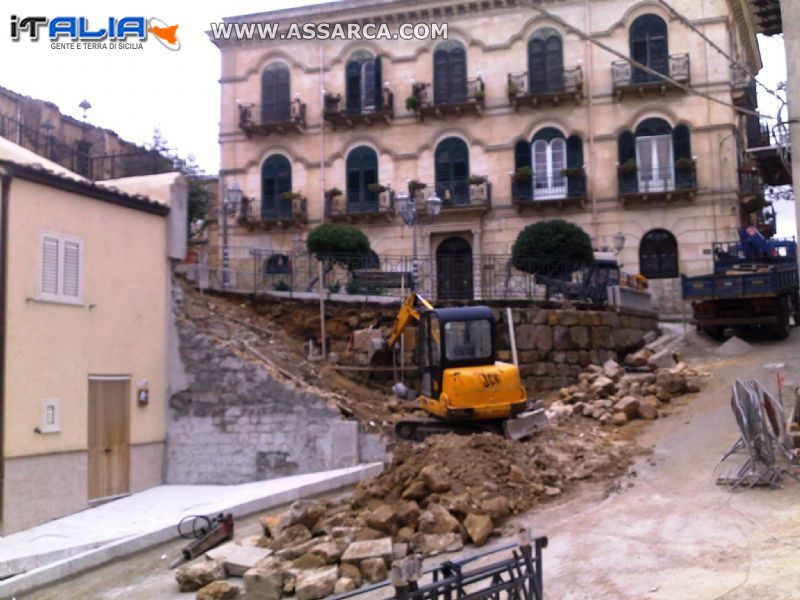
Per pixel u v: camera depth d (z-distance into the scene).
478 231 33.69
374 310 21.05
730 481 11.21
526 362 20.34
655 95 32.50
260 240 36.16
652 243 32.31
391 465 12.43
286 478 16.25
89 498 15.26
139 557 11.81
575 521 10.70
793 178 11.34
